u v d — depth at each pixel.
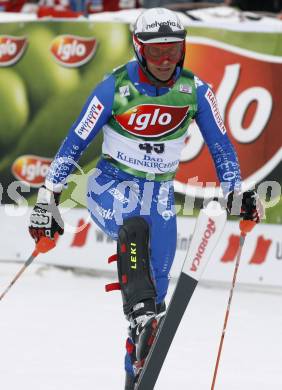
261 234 20.91
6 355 15.25
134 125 12.68
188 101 12.73
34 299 19.41
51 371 14.45
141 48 12.27
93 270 22.03
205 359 15.46
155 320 11.50
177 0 27.52
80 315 18.19
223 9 24.33
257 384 14.16
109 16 23.22
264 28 20.64
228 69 20.84
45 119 21.69
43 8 23.14
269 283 20.91
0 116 21.88
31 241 22.12
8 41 21.69
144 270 11.97
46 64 21.58
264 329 17.59
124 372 14.55
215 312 18.83
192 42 20.91
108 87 12.56
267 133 20.77
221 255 21.09
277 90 20.69
